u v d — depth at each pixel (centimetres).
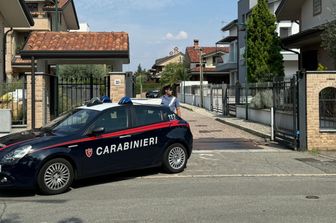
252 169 1092
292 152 1363
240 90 2717
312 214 679
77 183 944
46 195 835
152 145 990
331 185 909
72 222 647
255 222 637
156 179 979
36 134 898
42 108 1589
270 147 1477
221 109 3294
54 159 841
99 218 665
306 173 1046
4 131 1576
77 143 871
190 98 5134
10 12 2417
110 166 921
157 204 748
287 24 3797
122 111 959
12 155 812
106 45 1684
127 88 1667
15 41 3972
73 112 981
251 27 2503
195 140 1677
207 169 1091
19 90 1756
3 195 839
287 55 3688
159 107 1027
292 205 736
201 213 688
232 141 1644
